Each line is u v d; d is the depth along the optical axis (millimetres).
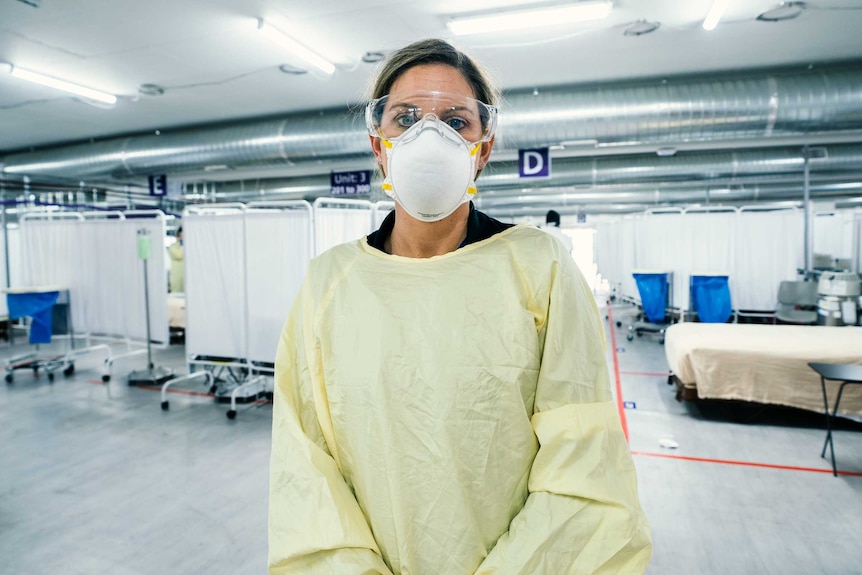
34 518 2553
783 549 2227
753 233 6281
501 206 11961
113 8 3336
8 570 2150
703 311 6062
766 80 4258
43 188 8031
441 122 727
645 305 6656
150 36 3758
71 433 3719
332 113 5652
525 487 685
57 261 5332
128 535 2395
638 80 4766
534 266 718
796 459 3150
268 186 10195
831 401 3523
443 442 665
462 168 729
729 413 3992
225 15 3439
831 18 3604
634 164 7836
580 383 673
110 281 5051
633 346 6770
